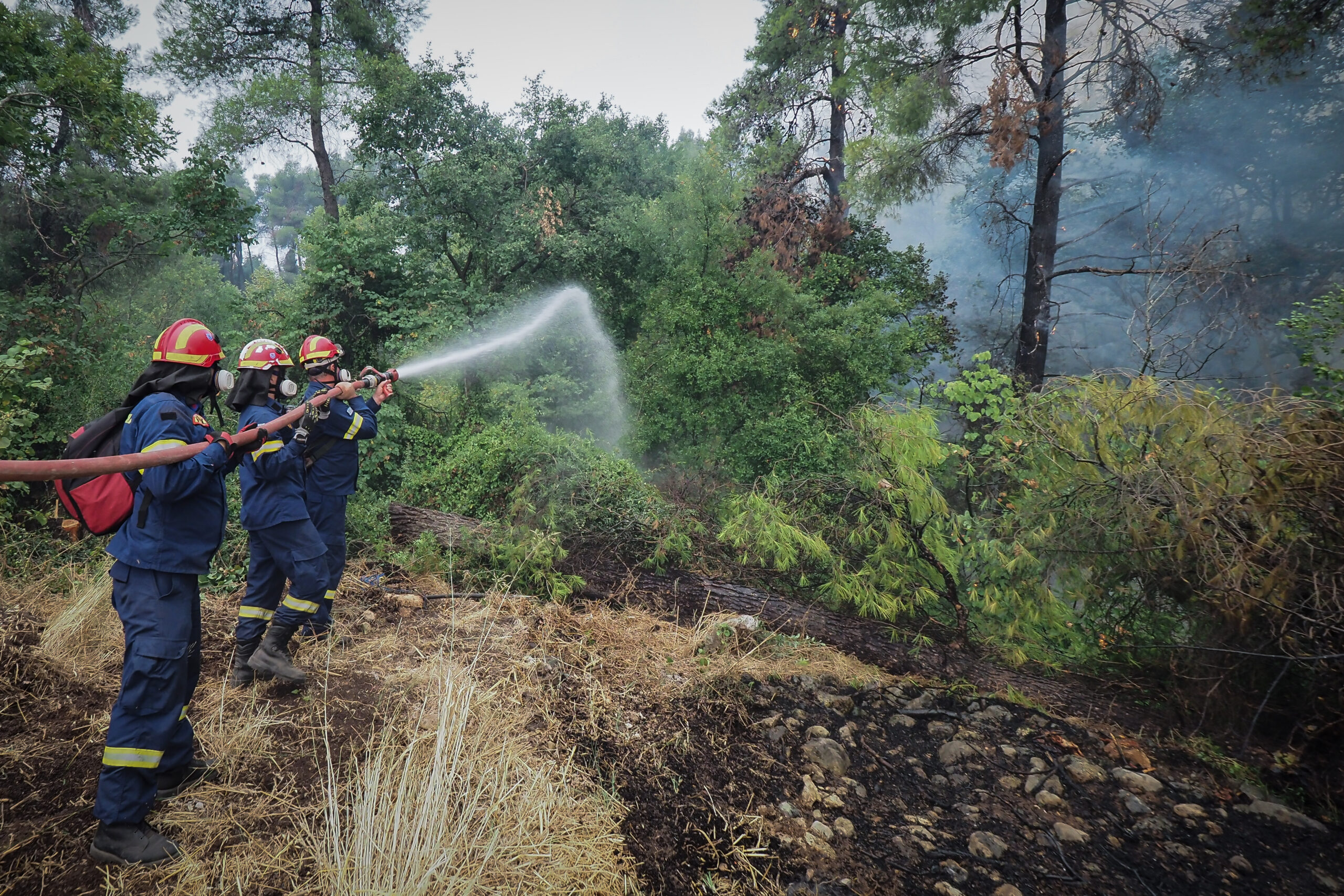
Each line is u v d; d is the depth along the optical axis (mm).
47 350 7016
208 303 14562
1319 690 3783
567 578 5070
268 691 3258
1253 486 3861
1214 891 2924
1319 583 3643
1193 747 3863
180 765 2496
